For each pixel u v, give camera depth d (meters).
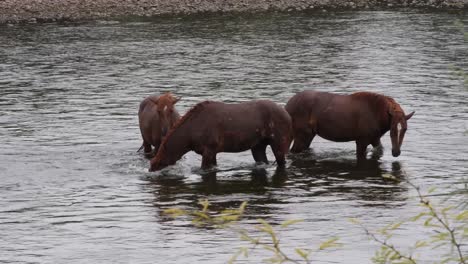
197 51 75.19
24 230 29.69
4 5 98.12
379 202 32.28
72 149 41.41
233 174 36.91
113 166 38.34
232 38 82.94
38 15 96.38
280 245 27.42
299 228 29.20
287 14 99.12
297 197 33.25
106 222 30.50
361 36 82.62
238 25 91.25
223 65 67.94
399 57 70.38
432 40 79.31
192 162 38.75
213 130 36.69
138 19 95.25
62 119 48.59
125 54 73.62
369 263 25.36
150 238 28.55
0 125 47.12
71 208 32.31
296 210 31.45
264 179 36.12
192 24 91.88
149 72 65.12
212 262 25.98
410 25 89.31
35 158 39.72
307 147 40.62
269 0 106.69
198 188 34.81
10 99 55.06
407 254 25.95
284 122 37.47
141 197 33.62
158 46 78.00
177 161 38.91
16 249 27.62
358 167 37.94
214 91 57.16
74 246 27.88
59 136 44.28
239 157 39.91
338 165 38.31
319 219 30.25
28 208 32.38
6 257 26.81
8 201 33.28
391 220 29.84
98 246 27.81
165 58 71.62
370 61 68.75
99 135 44.38
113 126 46.59
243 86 58.81
